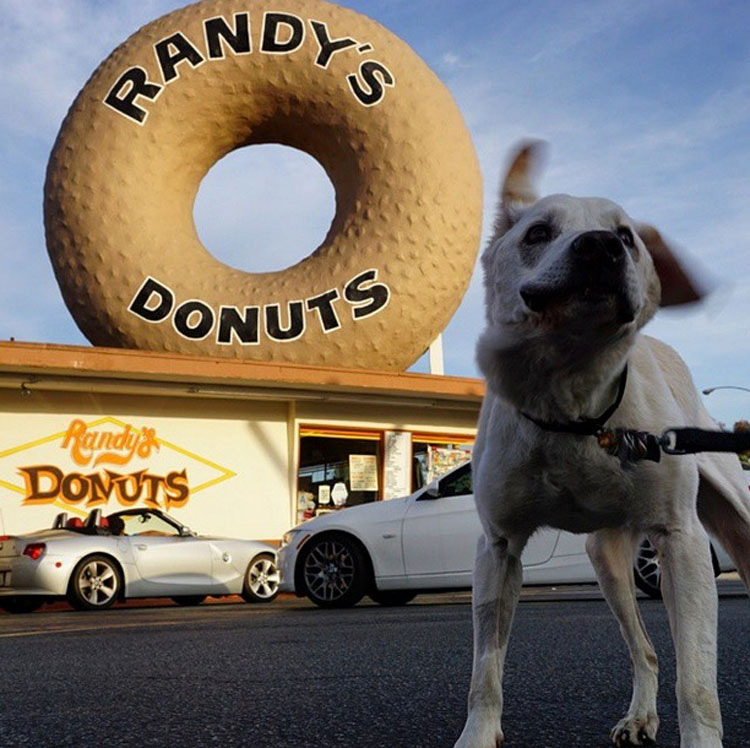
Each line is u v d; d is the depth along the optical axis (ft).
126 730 9.15
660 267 8.77
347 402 49.44
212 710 10.28
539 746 8.44
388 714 9.96
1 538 35.63
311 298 46.09
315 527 30.96
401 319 46.65
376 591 31.73
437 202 47.55
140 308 45.16
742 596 29.68
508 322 8.14
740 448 7.35
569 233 7.77
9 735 9.00
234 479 47.06
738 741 8.46
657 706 10.66
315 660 14.97
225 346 45.14
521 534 8.57
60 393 44.32
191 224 48.32
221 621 24.80
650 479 7.82
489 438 8.50
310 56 48.19
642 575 27.96
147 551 37.14
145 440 45.62
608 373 7.65
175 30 48.37
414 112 48.52
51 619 28.84
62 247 46.32
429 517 30.35
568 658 14.58
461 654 15.66
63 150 47.19
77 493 43.93
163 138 47.34
